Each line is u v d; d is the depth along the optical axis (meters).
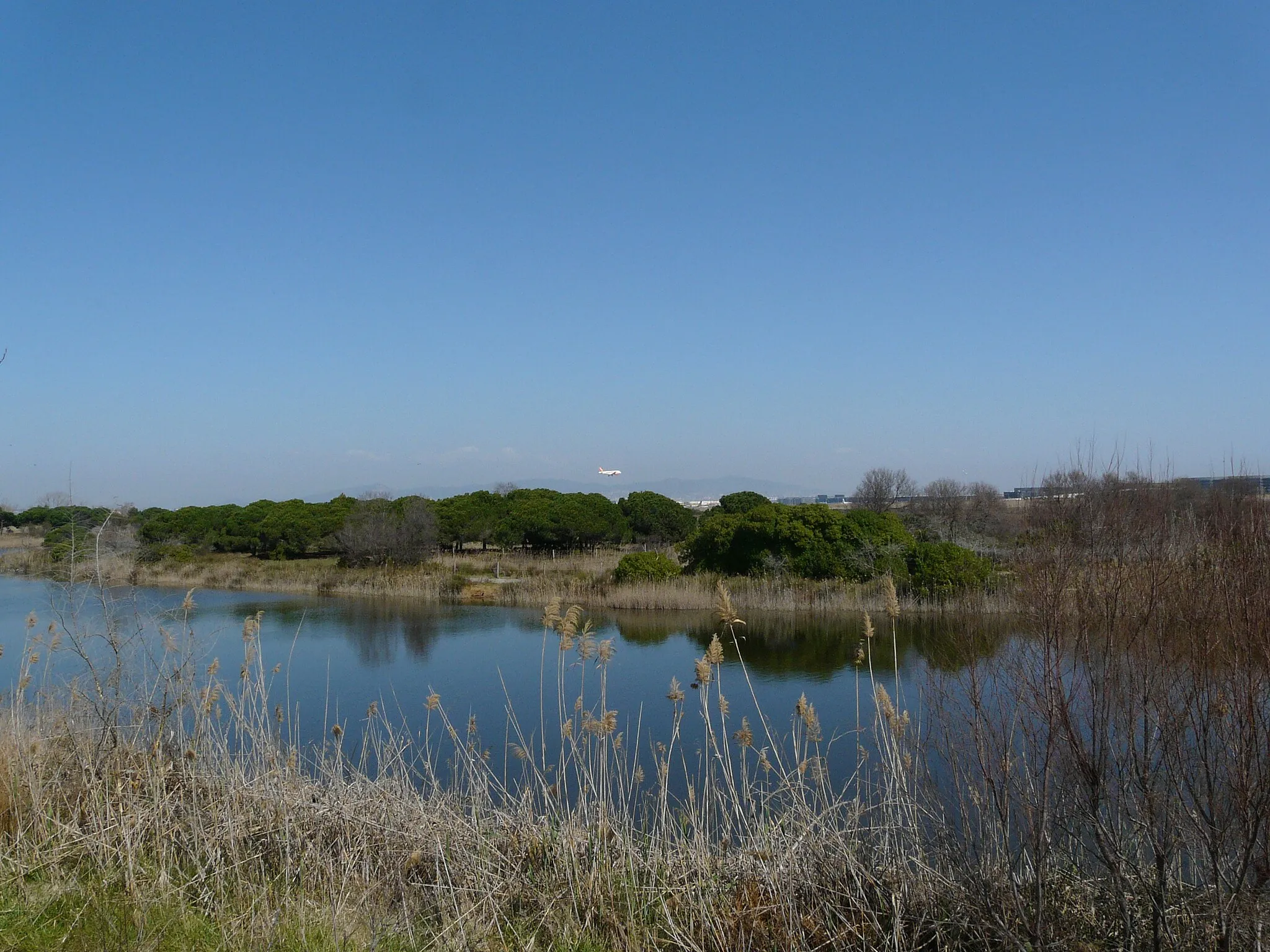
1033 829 5.01
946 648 6.56
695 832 6.61
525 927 5.98
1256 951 4.37
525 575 35.03
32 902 5.79
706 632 21.64
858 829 6.32
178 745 8.34
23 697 8.73
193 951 5.34
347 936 5.49
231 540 48.22
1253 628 4.42
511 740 12.18
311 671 17.78
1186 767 4.63
